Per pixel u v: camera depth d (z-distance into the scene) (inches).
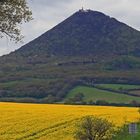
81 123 1595.7
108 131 1624.0
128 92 7352.4
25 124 2172.7
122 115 2837.1
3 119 2353.6
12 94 7372.1
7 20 1114.7
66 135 1857.8
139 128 2218.3
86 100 6338.6
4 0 1098.1
